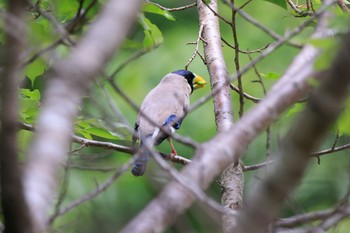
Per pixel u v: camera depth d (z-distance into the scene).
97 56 5.34
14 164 4.67
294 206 7.82
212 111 18.69
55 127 5.11
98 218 15.29
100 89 7.93
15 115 4.70
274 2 11.52
